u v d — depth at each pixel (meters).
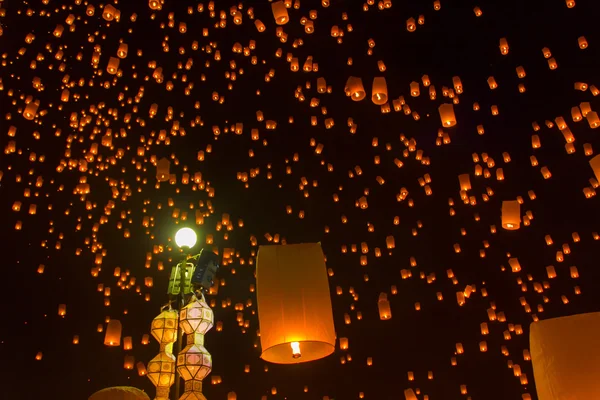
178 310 5.15
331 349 3.28
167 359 4.87
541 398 2.66
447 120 9.22
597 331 2.59
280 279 3.26
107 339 8.59
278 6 8.27
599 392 2.49
